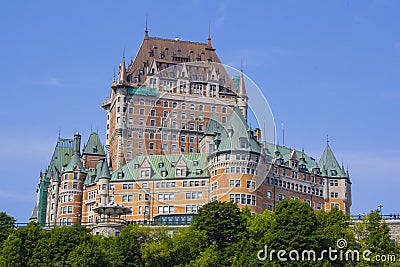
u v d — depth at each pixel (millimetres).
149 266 154250
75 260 148375
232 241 157375
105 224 179000
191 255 155625
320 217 166750
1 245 164125
